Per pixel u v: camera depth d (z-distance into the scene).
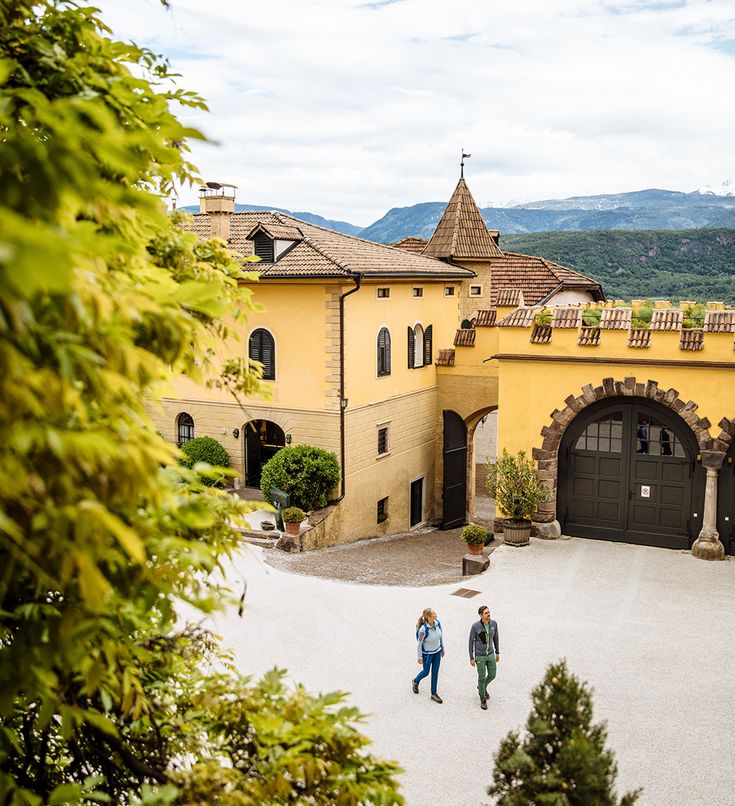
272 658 15.39
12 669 3.66
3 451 2.79
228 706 5.46
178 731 5.52
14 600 4.05
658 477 21.69
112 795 5.32
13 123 3.43
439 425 31.20
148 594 3.88
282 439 28.16
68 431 2.97
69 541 2.97
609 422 22.06
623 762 12.17
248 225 29.22
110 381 2.96
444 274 30.02
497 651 13.74
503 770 7.77
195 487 4.84
